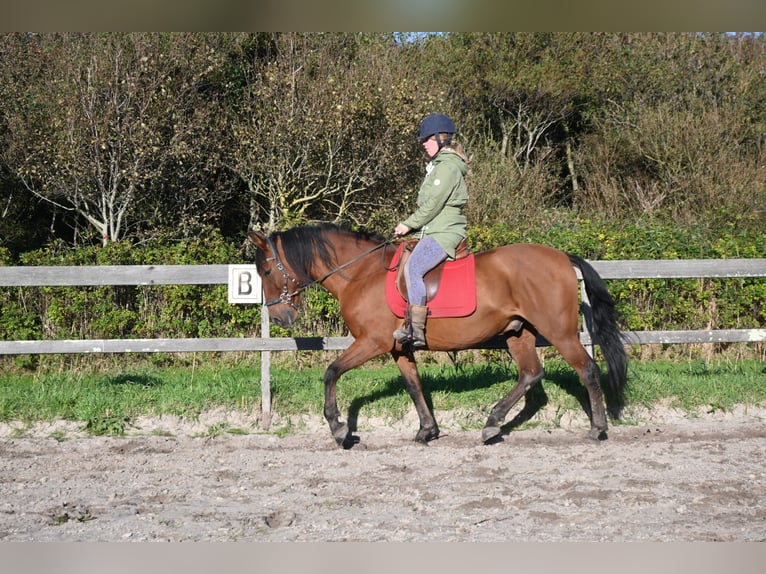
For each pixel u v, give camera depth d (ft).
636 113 63.16
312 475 17.54
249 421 21.94
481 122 68.44
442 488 16.42
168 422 21.80
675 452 19.12
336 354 29.91
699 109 60.75
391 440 20.67
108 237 45.50
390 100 47.78
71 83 43.78
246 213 54.65
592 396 19.52
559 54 67.10
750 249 31.01
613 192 59.98
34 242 52.29
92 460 18.71
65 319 28.55
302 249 19.79
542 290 18.40
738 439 20.39
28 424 21.39
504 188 50.88
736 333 23.75
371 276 19.43
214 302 28.66
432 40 66.44
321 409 22.20
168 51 45.34
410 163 50.06
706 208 55.57
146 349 22.27
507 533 13.76
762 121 61.21
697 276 23.94
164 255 29.43
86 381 25.61
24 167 44.88
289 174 48.44
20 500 15.75
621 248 31.17
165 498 15.96
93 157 44.27
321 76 47.60
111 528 14.14
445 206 18.53
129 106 44.52
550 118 70.23
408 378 20.27
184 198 48.88
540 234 33.40
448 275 18.53
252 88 49.08
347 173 47.93
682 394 23.20
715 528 13.92
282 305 20.15
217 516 14.78
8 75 45.50
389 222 47.44
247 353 29.68
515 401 19.86
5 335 28.32
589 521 14.34
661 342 23.61
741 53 66.28
